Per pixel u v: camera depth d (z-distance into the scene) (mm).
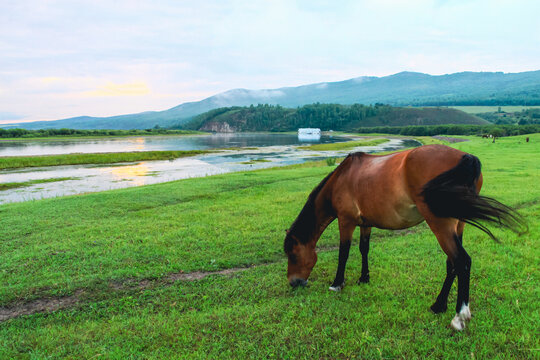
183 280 5449
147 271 5840
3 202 19594
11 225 9227
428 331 3496
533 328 3393
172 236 7852
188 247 7102
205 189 14977
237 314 4082
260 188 14891
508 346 3152
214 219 9477
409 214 3672
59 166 41594
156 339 3668
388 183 3729
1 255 6852
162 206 11758
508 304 3936
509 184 13523
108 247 7168
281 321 3865
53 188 25125
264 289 4895
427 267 5289
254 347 3400
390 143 96438
